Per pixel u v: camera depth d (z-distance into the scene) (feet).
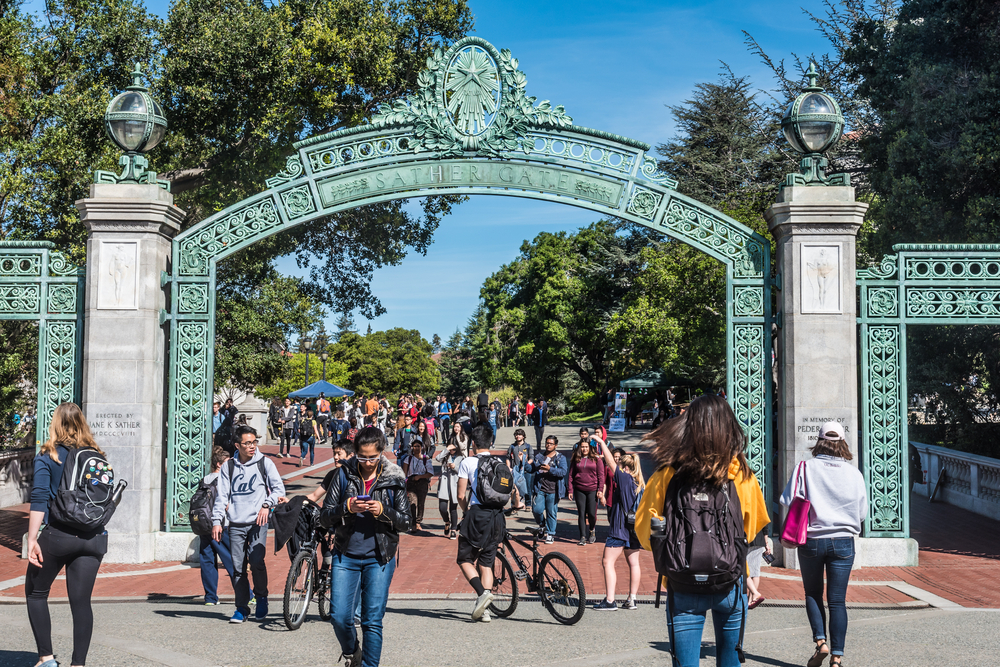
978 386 70.49
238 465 26.99
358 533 18.80
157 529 37.37
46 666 19.06
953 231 61.16
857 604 29.04
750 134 131.13
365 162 38.78
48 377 37.83
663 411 128.57
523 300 222.48
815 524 20.52
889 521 36.09
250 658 22.04
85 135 56.13
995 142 57.06
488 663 21.63
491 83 38.86
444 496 46.34
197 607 28.96
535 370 193.36
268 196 38.60
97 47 56.95
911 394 70.03
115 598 30.09
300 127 63.21
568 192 38.60
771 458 37.32
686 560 14.16
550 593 27.09
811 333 36.01
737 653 15.10
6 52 58.13
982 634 24.39
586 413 197.88
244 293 67.87
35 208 56.03
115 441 36.45
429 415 80.43
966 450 70.54
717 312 94.94
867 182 86.53
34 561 18.60
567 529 50.60
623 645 23.52
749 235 38.11
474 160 38.86
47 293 38.04
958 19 64.28
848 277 36.19
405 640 24.16
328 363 272.31
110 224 37.09
